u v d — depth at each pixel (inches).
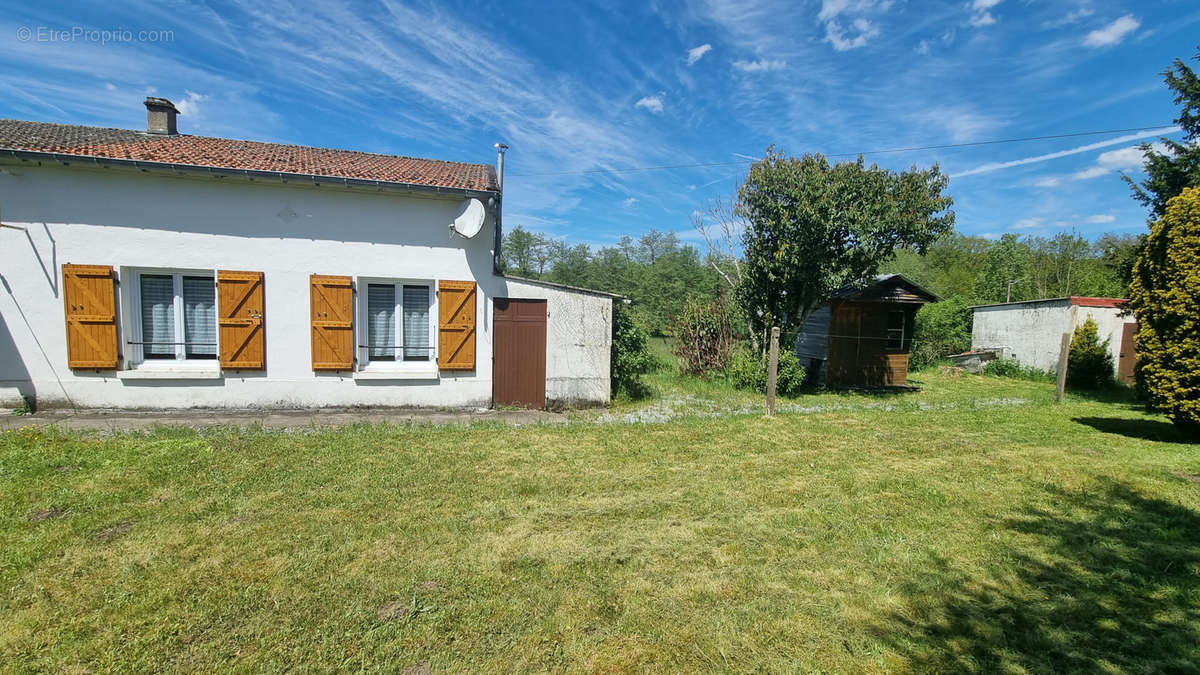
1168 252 283.1
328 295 310.2
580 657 97.5
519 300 343.0
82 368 284.2
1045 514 173.0
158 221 288.5
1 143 264.4
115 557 128.3
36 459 197.2
